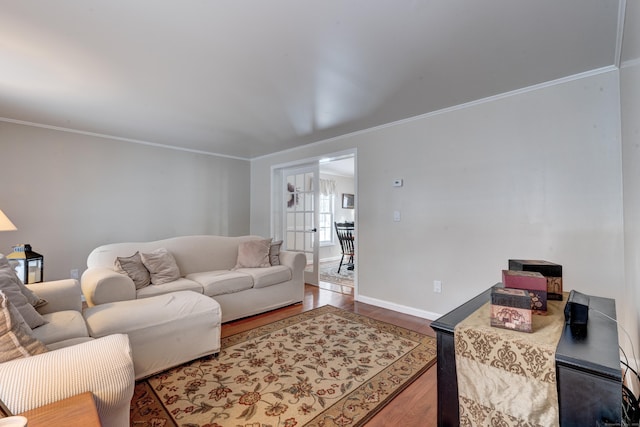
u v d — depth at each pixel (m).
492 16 1.60
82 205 3.83
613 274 2.13
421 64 2.13
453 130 2.94
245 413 1.64
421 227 3.18
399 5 1.53
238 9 1.57
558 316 1.08
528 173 2.49
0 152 3.32
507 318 0.97
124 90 2.58
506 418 0.89
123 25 1.70
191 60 2.09
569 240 2.30
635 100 1.38
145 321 1.95
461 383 0.99
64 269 3.69
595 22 1.64
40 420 0.82
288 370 2.08
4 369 0.95
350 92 2.61
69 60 2.09
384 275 3.50
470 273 2.82
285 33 1.78
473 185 2.80
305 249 4.77
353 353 2.33
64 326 1.67
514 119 2.57
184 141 4.32
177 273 2.95
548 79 2.35
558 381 0.82
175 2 1.51
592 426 0.77
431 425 1.56
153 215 4.43
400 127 3.36
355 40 1.84
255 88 2.54
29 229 3.48
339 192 7.93
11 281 1.66
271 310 3.38
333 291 4.29
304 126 3.58
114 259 2.82
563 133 2.33
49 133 3.61
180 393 1.81
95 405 0.93
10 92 2.62
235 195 5.39
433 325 1.06
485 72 2.24
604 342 0.88
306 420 1.59
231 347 2.43
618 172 2.12
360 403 1.73
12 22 1.67
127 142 4.20
